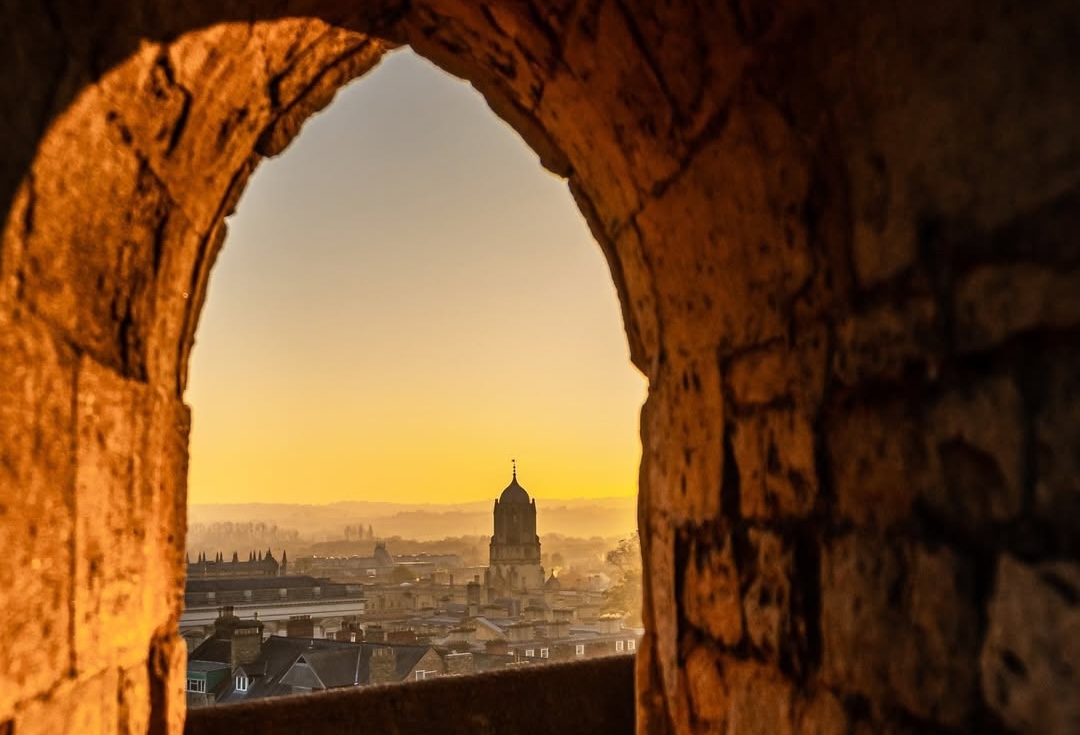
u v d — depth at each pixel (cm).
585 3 188
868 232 129
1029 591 96
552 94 239
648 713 235
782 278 159
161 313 204
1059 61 90
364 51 252
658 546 233
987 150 102
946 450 112
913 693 118
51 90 129
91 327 162
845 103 131
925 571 116
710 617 195
